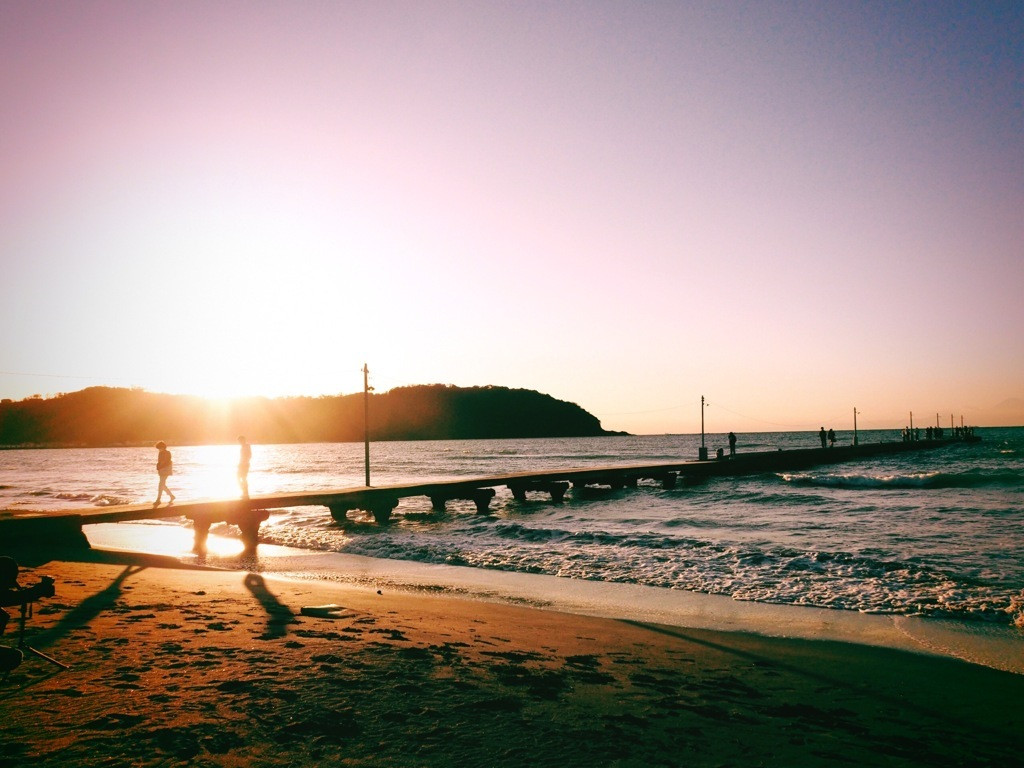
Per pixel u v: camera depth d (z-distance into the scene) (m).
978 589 13.14
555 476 37.69
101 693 5.82
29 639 7.64
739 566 15.77
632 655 8.59
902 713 6.74
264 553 20.27
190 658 7.03
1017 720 6.59
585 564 16.48
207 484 56.59
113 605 9.93
